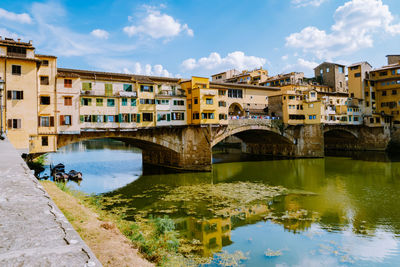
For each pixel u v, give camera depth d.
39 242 3.05
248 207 26.27
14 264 2.49
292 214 24.19
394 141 73.25
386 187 34.53
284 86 71.00
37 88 30.20
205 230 20.56
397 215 23.95
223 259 15.79
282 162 56.03
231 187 34.75
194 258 15.40
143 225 19.55
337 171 45.91
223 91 51.44
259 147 70.69
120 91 40.31
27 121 29.39
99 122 38.44
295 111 61.19
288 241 18.56
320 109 60.50
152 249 12.96
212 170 46.41
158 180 39.38
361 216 23.72
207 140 46.34
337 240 18.80
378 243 18.38
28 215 3.88
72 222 12.51
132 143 49.91
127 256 10.27
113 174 43.56
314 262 15.80
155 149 51.75
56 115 34.31
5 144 15.41
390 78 74.12
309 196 30.34
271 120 57.47
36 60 29.91
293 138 61.94
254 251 17.05
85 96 37.25
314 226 21.34
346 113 70.56
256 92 66.94
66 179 36.97
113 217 20.12
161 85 46.25
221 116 49.38
